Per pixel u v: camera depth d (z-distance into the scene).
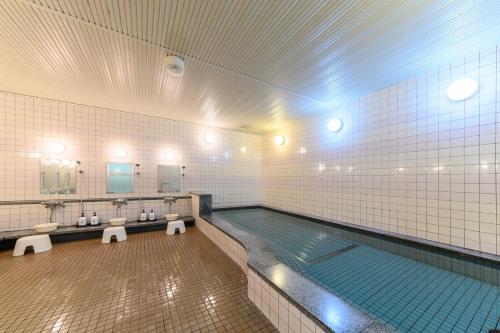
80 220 3.59
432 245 2.57
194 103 3.85
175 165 4.93
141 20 1.79
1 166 3.38
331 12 1.72
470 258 2.25
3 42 2.09
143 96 3.52
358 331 0.96
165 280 2.05
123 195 4.32
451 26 1.88
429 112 2.67
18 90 3.31
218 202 5.55
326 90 3.27
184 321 1.46
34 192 3.58
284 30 1.92
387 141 3.13
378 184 3.25
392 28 1.90
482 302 1.65
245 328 1.38
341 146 3.88
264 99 3.65
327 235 3.57
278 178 5.63
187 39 2.05
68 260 2.57
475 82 2.26
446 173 2.51
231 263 2.47
